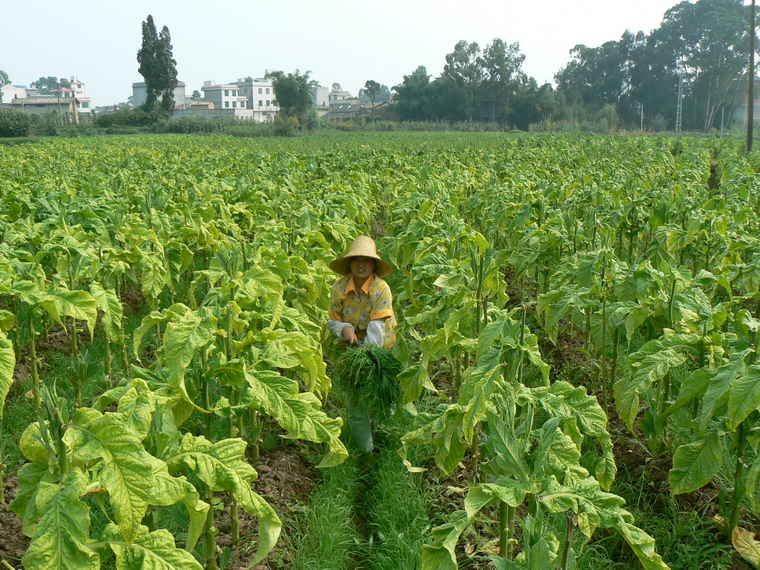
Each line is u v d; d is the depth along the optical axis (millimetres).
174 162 18266
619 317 5047
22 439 2613
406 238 8086
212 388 6047
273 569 4055
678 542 4199
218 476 2902
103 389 6137
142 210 9289
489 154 24047
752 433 3789
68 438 2471
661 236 7746
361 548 4492
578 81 128375
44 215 8055
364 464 5488
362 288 5617
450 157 22000
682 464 3918
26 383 6301
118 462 2465
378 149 32125
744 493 3992
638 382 4238
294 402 3531
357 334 5773
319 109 164500
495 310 4898
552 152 26219
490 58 120875
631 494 4695
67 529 2291
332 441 3748
